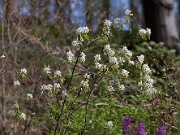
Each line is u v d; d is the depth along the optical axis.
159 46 3.17
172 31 3.90
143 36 1.70
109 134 1.92
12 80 2.85
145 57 2.99
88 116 1.99
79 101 2.05
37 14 3.19
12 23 3.05
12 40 3.03
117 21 1.67
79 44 1.62
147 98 2.21
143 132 1.75
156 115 2.12
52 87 1.74
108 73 1.64
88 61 2.74
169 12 3.92
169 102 2.21
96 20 3.29
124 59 1.71
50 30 3.24
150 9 3.94
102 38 1.66
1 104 2.88
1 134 2.79
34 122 2.08
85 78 1.71
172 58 2.88
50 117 1.94
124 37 3.02
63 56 2.95
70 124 1.90
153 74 2.86
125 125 1.78
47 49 2.86
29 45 3.07
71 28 3.22
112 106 2.10
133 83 2.34
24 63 3.00
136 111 2.08
